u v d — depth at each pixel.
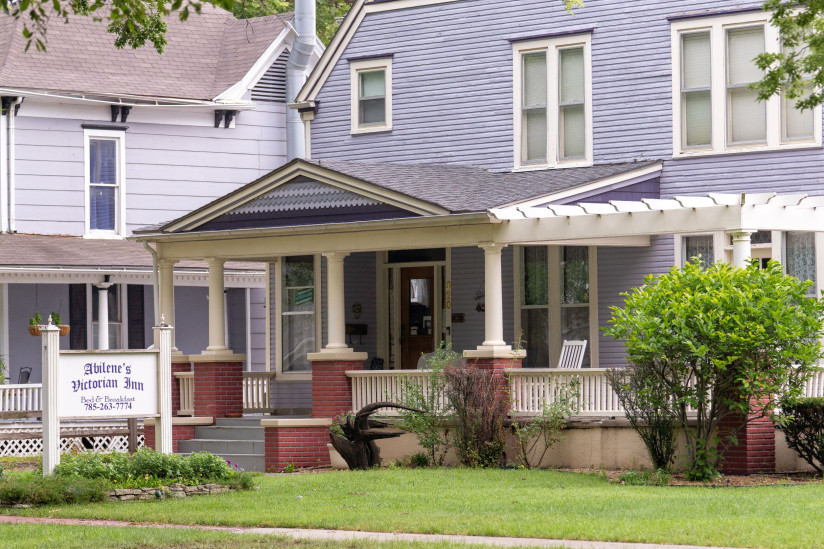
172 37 41.16
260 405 33.41
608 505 18.55
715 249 28.36
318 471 26.98
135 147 38.50
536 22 31.31
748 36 28.50
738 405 22.19
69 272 34.75
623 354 29.34
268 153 40.94
